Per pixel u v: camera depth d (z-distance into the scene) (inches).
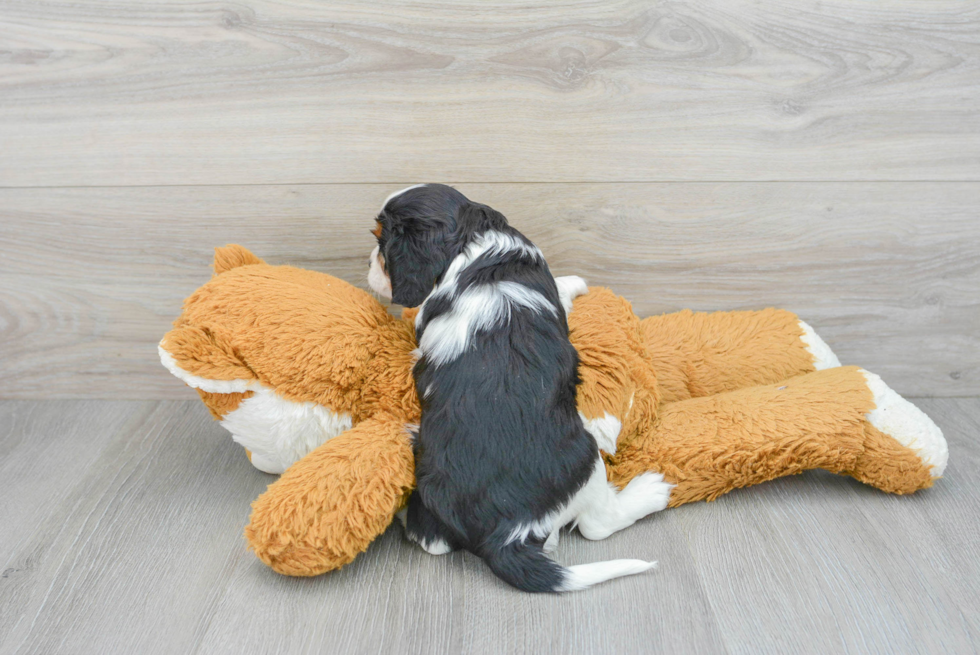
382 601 47.1
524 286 50.9
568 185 64.4
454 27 58.8
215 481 59.9
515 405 47.1
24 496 57.6
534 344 48.8
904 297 69.0
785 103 61.9
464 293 49.9
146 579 49.1
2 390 71.9
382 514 47.6
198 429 67.7
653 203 65.2
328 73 60.1
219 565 50.4
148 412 70.5
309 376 50.1
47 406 71.2
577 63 60.2
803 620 45.4
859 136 63.0
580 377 51.9
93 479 60.0
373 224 65.4
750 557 50.8
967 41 60.1
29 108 61.1
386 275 55.1
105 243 66.2
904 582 48.4
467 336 48.7
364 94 60.9
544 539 48.0
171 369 48.0
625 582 48.6
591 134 62.5
